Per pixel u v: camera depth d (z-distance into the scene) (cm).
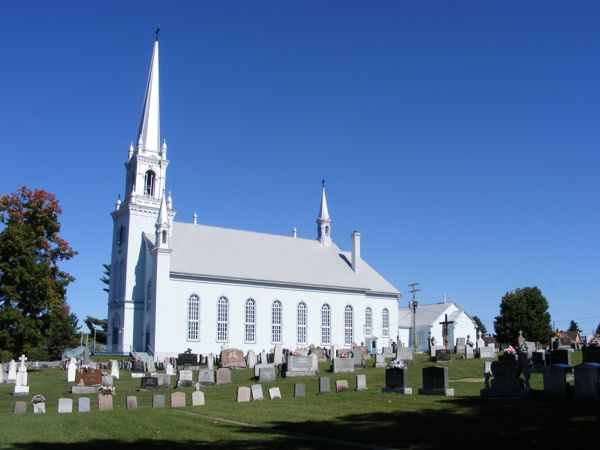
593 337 6788
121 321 7975
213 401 3316
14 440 2034
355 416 2452
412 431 2050
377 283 9700
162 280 7500
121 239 8488
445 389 2942
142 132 8694
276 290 8469
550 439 1780
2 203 6631
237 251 8669
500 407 2430
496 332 10788
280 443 1922
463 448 1748
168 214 8475
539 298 10538
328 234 10106
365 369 4906
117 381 4853
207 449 1855
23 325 5953
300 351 6444
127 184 8744
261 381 4191
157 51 9081
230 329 7938
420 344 10819
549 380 2625
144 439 2045
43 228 6706
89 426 2338
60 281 6856
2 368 5272
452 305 11150
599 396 2473
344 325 9081
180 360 5941
